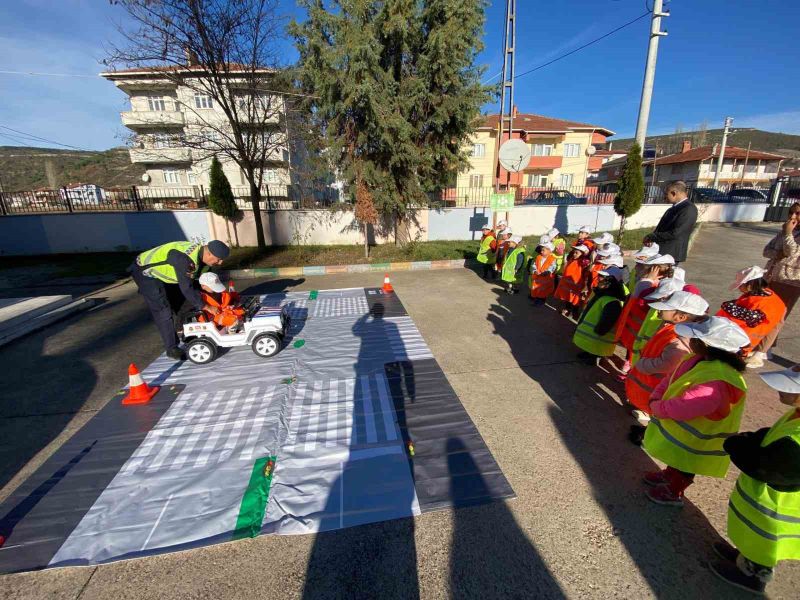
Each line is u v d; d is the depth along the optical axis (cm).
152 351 480
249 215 1227
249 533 216
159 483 255
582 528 221
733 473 269
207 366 428
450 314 597
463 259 972
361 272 913
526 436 303
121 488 252
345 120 955
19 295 761
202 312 450
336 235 1270
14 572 199
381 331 523
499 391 371
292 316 590
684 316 247
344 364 427
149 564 202
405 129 898
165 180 2748
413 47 952
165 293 428
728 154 3612
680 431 220
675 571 196
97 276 909
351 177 987
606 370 416
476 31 959
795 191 1772
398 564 199
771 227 1598
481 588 187
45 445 302
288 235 1249
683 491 248
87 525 225
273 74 1007
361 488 248
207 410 341
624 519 227
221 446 292
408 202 1097
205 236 1238
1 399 371
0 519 230
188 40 868
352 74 852
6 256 1159
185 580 193
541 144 3023
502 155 865
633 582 190
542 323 558
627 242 1169
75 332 549
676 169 3919
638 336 346
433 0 895
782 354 441
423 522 224
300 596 184
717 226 1628
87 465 275
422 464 270
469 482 254
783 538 169
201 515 229
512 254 668
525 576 193
